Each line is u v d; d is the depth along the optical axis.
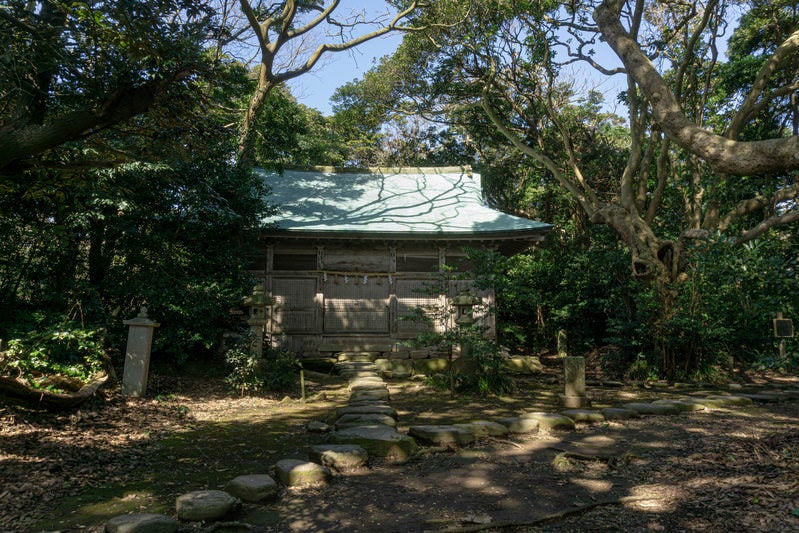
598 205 16.34
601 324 18.03
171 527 3.57
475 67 18.92
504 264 10.99
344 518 3.89
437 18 17.50
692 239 13.77
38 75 5.87
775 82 17.97
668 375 12.95
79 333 8.25
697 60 16.94
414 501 4.26
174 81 6.11
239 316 13.26
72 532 3.65
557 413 7.72
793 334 12.32
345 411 7.58
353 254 15.64
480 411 8.56
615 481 4.77
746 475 4.53
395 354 15.09
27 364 7.38
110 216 10.22
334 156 29.53
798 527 3.30
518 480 4.83
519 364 14.41
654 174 21.09
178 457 5.70
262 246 15.34
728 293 12.41
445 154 28.20
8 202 9.52
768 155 3.89
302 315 15.24
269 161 18.47
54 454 5.46
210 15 6.16
